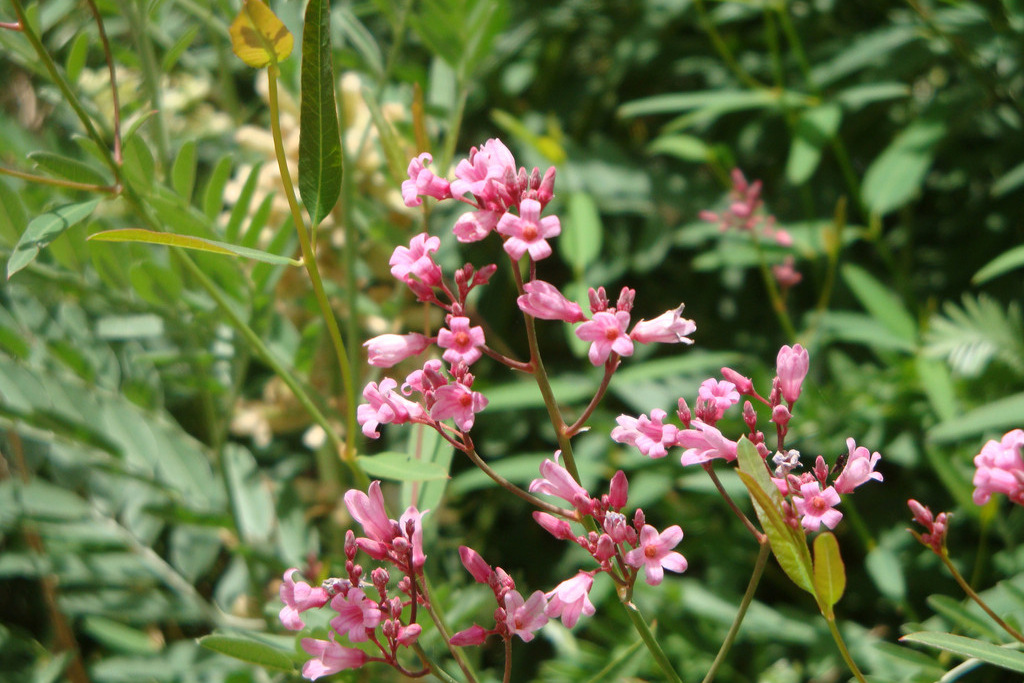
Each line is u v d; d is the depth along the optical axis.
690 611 0.41
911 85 0.53
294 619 0.26
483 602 0.34
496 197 0.26
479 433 0.51
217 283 0.36
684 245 0.55
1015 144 0.49
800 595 0.44
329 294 0.40
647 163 0.55
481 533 0.48
